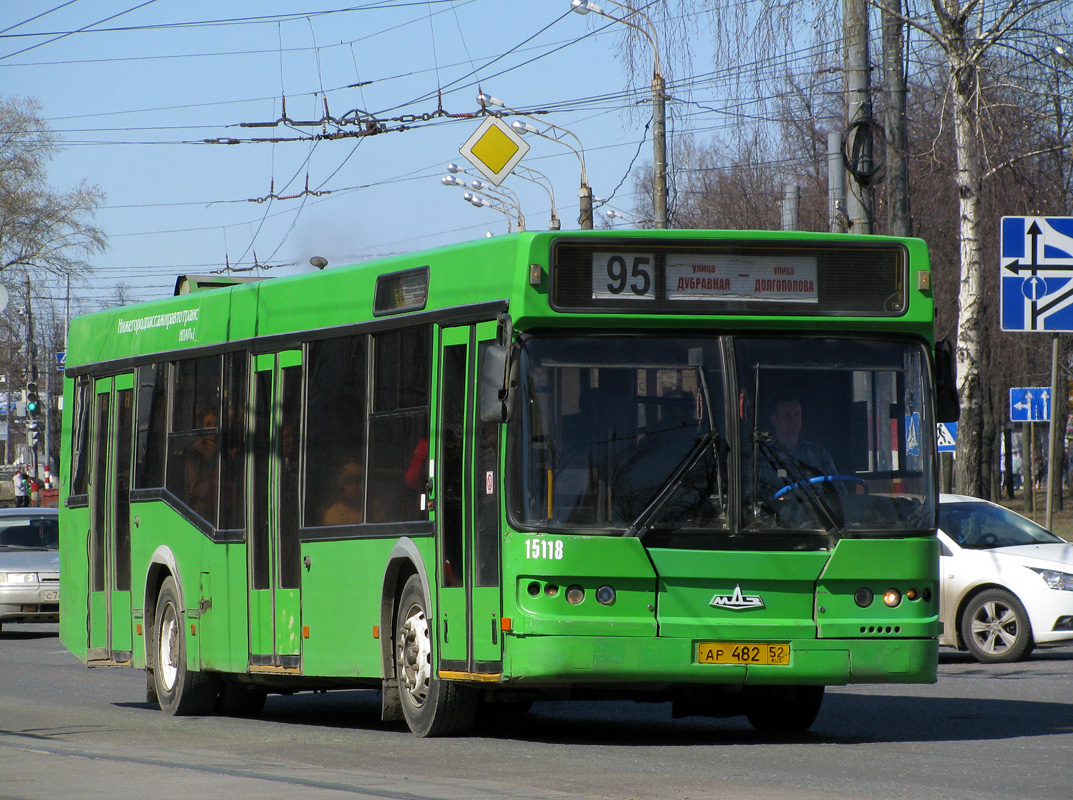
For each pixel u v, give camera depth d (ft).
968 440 174.60
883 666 70.59
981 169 167.73
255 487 90.38
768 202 320.70
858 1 129.18
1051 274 108.99
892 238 73.51
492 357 68.80
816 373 71.97
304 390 86.58
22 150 449.89
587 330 70.79
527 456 69.67
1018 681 104.94
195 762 66.39
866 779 60.44
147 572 101.65
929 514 72.23
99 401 110.73
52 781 59.67
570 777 61.16
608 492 69.51
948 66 164.25
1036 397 177.06
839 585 70.64
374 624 79.82
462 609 73.15
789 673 69.67
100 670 133.28
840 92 154.71
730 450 70.28
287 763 66.39
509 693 75.25
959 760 66.44
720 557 69.51
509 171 184.34
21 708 100.12
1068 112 162.40
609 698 75.61
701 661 69.10
